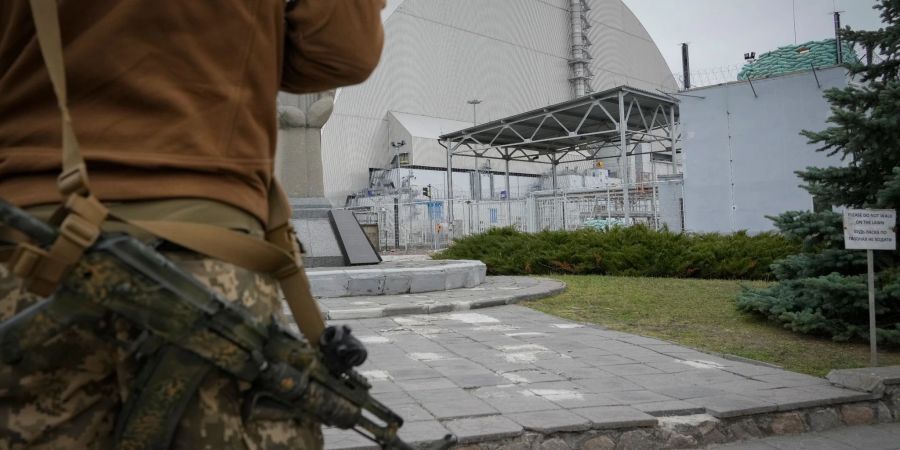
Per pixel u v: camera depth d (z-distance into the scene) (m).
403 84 56.00
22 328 0.97
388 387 4.58
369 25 1.28
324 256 11.61
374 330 7.06
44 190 1.06
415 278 9.90
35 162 1.08
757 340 6.38
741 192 20.05
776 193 19.48
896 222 6.26
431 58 57.91
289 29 1.27
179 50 1.12
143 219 1.05
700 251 13.15
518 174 57.28
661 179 23.61
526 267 14.35
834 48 20.58
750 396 4.32
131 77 1.09
